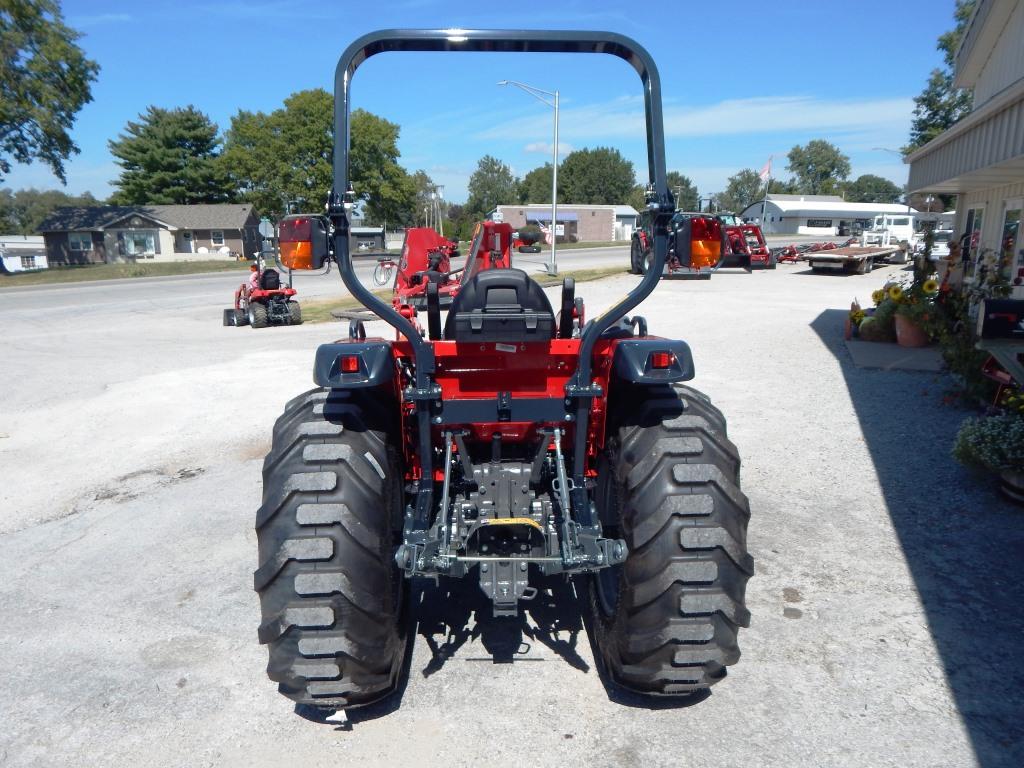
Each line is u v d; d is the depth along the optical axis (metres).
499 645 3.38
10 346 13.38
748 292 18.78
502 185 88.81
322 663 2.55
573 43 2.81
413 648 3.37
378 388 2.92
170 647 3.46
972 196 13.96
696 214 2.66
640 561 2.60
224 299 22.61
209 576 4.17
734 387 8.21
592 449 3.34
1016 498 4.73
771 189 111.31
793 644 3.34
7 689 3.16
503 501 2.93
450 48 2.78
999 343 5.59
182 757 2.72
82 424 7.62
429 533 2.73
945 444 6.02
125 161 63.00
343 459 2.62
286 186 56.53
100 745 2.80
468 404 2.92
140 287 29.06
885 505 4.86
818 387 8.12
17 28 35.78
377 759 2.68
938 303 10.01
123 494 5.57
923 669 3.13
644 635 2.62
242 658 3.36
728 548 2.57
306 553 2.51
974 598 3.69
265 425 7.31
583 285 20.69
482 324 2.68
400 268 14.95
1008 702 2.91
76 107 38.03
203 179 62.94
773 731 2.77
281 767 2.65
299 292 23.97
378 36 2.70
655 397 2.84
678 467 2.60
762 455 5.91
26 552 4.57
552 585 3.93
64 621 3.72
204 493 5.50
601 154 88.38
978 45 13.27
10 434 7.36
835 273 25.03
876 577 3.92
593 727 2.81
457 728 2.83
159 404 8.30
